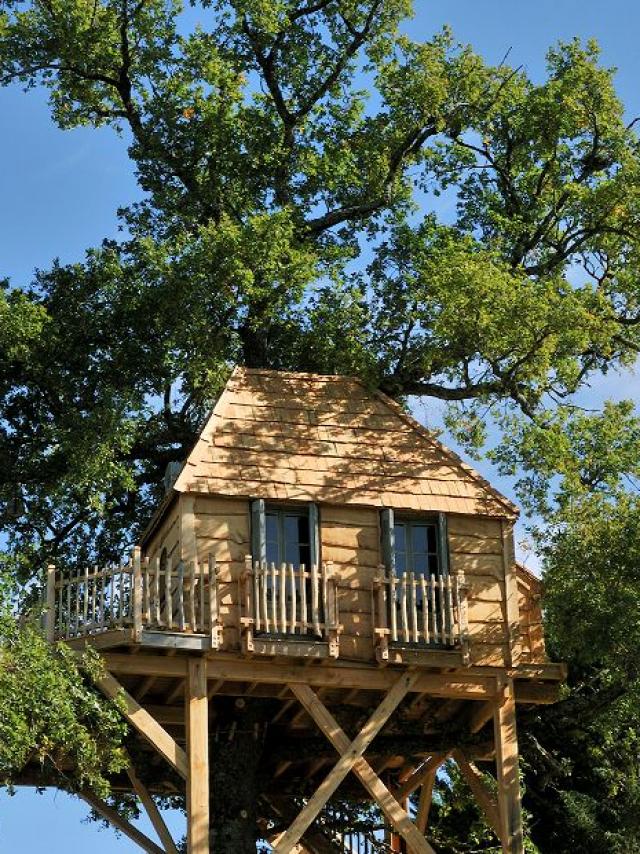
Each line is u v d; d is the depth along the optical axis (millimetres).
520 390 28094
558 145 31781
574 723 26297
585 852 33188
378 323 29219
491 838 30906
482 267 27031
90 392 29031
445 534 24922
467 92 31156
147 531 25750
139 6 30719
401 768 28016
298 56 31500
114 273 29094
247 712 25781
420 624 24312
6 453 29062
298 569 24203
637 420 27703
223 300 27969
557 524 26188
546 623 25672
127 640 22438
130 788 26594
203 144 30781
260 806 27750
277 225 27953
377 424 25734
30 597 24281
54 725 21125
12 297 28781
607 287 30641
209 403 29656
